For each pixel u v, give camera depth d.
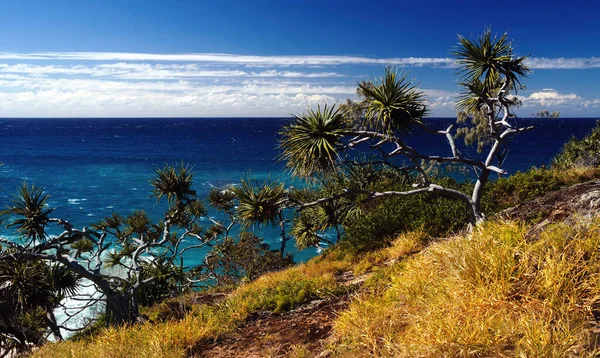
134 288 11.43
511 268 3.39
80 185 58.41
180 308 8.03
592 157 13.55
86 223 37.94
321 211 12.98
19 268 11.67
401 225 10.41
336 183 12.11
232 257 15.52
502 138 7.71
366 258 9.48
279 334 5.07
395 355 3.20
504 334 2.94
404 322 3.79
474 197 7.96
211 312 6.57
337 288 6.62
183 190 11.64
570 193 8.03
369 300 4.57
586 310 3.02
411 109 6.84
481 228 4.21
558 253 3.51
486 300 3.25
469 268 3.63
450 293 3.54
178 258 26.44
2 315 11.60
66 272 13.06
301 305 6.30
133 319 9.93
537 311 3.11
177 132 199.00
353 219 11.84
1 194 49.44
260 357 4.52
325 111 6.72
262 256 16.02
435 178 11.42
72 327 16.27
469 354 2.80
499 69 7.70
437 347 2.96
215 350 5.04
